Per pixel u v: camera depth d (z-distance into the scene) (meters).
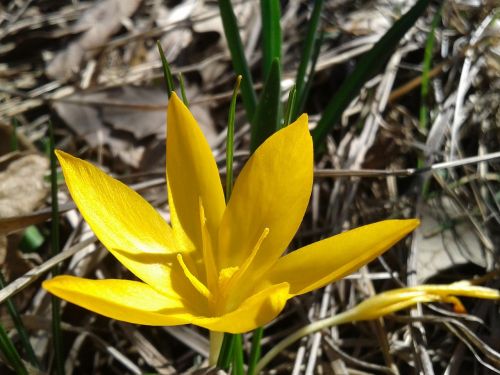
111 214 0.09
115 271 0.14
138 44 0.19
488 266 0.14
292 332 0.13
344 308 0.13
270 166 0.09
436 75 0.18
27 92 0.19
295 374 0.12
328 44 0.19
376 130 0.17
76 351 0.12
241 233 0.09
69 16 0.20
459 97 0.16
